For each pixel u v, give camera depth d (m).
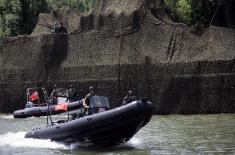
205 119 47.66
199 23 61.56
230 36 53.91
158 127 42.09
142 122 30.12
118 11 60.69
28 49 64.81
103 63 59.97
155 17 58.72
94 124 30.12
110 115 29.80
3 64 66.12
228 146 30.80
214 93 53.66
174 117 51.59
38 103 58.34
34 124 47.66
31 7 79.88
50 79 63.12
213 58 54.09
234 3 59.91
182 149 30.12
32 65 64.25
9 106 65.44
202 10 64.00
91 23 61.81
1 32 77.50
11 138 35.47
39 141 32.62
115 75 59.03
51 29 67.06
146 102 30.09
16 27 77.88
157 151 29.50
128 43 59.16
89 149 30.39
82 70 61.22
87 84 60.72
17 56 65.44
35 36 64.44
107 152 29.33
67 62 62.41
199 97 54.41
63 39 62.97
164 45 57.25
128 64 58.41
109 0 61.97
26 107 58.06
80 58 61.72
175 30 57.03
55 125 32.06
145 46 58.34
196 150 29.69
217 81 53.56
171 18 61.34
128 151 29.61
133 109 29.52
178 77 55.53
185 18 65.06
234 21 60.28
